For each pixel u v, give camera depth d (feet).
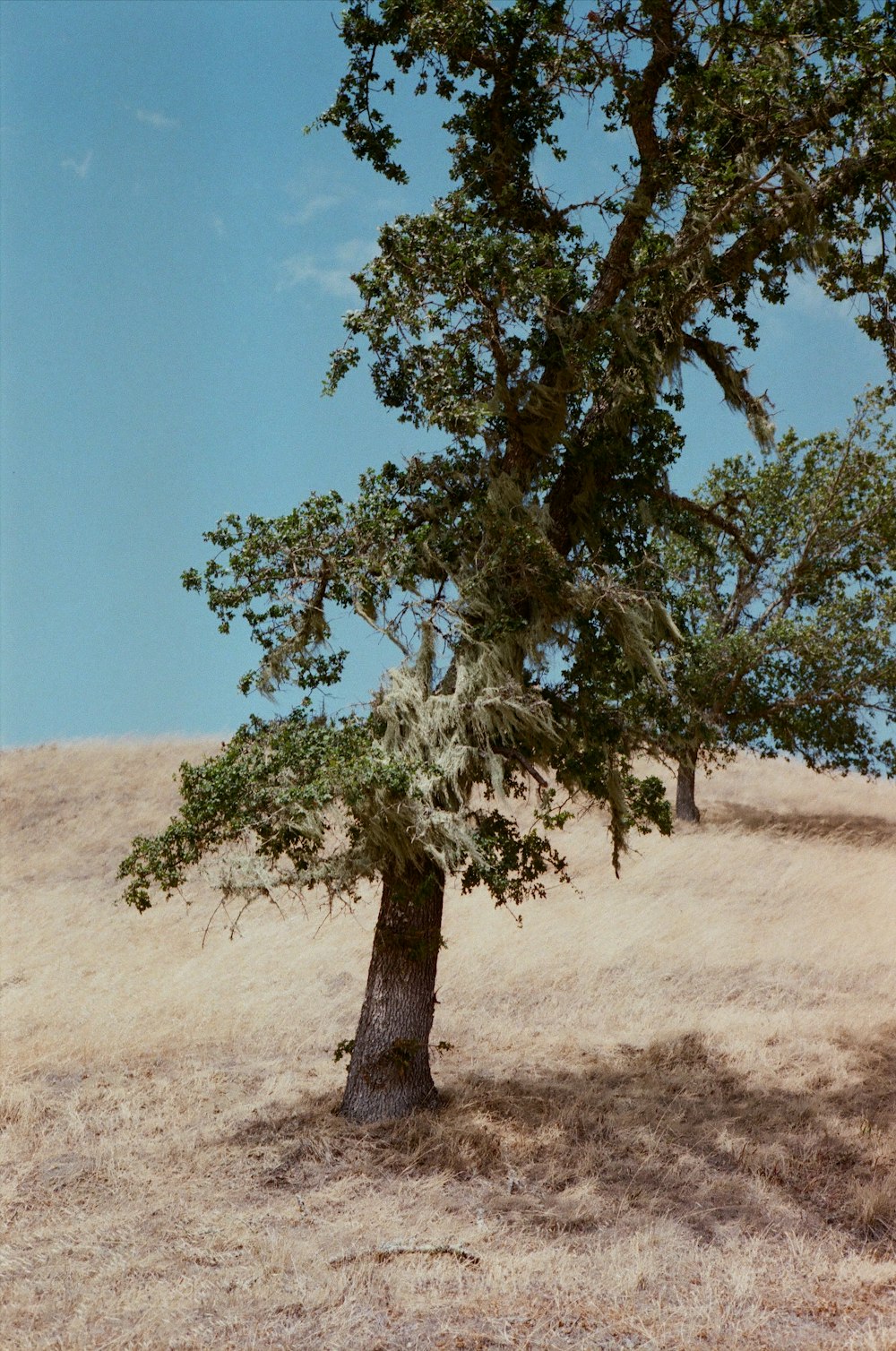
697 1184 26.96
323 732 27.55
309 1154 28.50
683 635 31.32
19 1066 35.86
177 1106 32.40
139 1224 24.70
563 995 45.55
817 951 51.88
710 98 28.63
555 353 28.22
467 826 28.55
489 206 30.81
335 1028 41.63
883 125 27.58
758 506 67.31
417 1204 25.67
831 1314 20.53
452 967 48.88
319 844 27.78
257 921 58.44
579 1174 27.32
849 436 66.13
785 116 28.30
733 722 37.27
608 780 30.04
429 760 28.27
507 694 27.35
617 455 30.96
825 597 68.23
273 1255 22.65
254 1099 33.12
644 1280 21.91
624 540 32.17
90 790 85.20
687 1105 32.50
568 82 29.50
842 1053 37.06
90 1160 28.37
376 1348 19.25
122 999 44.37
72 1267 22.45
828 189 28.96
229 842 28.89
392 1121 30.22
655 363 29.84
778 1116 31.22
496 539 29.07
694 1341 19.52
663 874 66.64
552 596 28.68
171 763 92.38
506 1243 23.61
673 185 29.60
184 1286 21.56
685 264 29.58
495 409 28.68
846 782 103.65
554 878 65.67
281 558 28.58
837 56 27.61
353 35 29.25
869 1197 25.30
